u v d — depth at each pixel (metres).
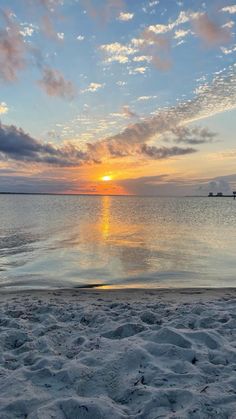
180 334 4.71
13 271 12.84
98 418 3.13
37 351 4.64
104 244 21.03
